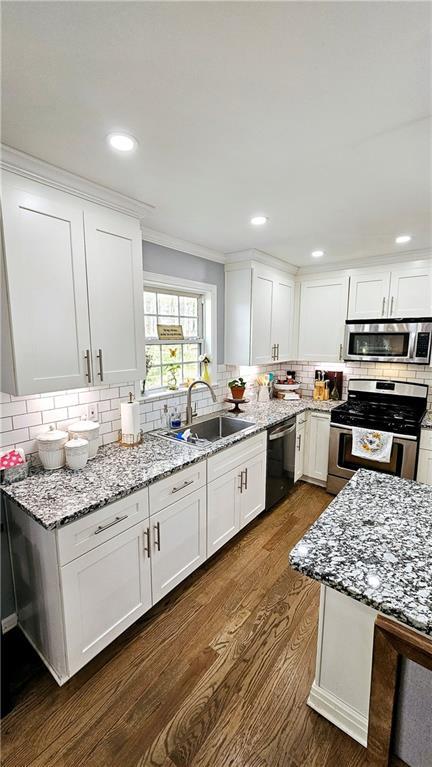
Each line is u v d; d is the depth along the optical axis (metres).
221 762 1.22
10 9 0.77
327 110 1.13
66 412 1.94
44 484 1.59
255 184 1.69
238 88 1.02
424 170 1.55
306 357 3.70
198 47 0.88
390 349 3.06
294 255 3.12
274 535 2.63
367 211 2.04
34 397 1.78
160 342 2.66
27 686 1.49
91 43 0.87
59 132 1.25
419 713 1.00
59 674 1.48
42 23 0.81
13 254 1.41
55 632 1.45
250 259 2.95
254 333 3.10
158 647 1.68
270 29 0.83
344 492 1.58
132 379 1.97
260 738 1.29
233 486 2.40
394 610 0.89
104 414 2.17
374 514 1.38
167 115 1.16
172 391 2.73
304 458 3.51
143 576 1.73
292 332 3.75
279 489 3.04
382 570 1.05
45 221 1.51
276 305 3.38
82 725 1.34
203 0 0.75
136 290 1.97
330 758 1.22
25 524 1.53
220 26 0.82
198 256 2.85
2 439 1.67
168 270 2.59
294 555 1.12
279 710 1.39
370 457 2.90
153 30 0.83
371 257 3.15
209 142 1.33
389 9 0.78
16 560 1.69
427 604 0.91
